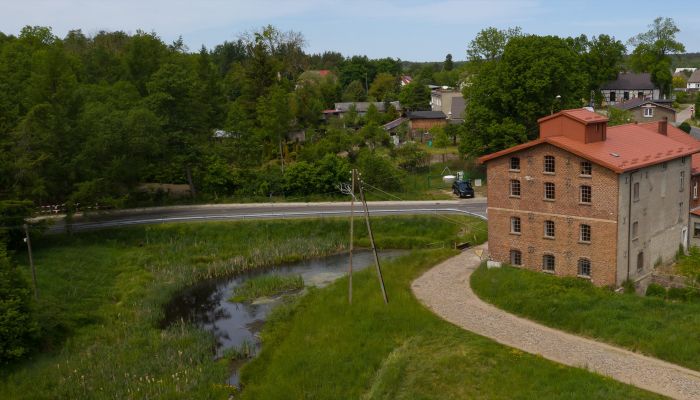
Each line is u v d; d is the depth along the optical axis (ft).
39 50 319.88
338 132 353.72
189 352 145.07
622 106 413.80
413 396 115.24
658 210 170.09
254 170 302.66
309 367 131.44
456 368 121.39
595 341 129.80
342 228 242.78
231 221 244.22
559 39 283.59
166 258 221.25
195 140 281.13
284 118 319.06
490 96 284.00
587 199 157.58
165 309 180.45
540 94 272.31
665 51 497.87
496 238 178.40
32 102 240.12
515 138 279.28
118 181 252.01
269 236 238.89
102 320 166.50
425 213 247.70
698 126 388.57
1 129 213.25
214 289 197.77
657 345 121.70
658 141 179.42
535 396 109.19
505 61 278.26
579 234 160.15
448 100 461.37
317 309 161.27
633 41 505.25
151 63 339.57
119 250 224.94
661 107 385.70
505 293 157.48
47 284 181.16
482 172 317.63
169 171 293.84
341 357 133.80
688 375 112.06
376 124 371.35
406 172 312.71
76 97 242.78
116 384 128.36
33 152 219.82
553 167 163.43
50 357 142.31
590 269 159.22
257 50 393.50
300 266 217.36
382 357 132.36
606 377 112.16
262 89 386.73
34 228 210.79
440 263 196.75
